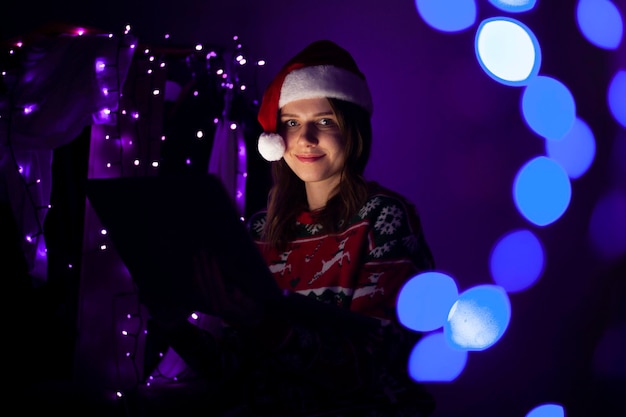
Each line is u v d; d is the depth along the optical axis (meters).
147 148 2.47
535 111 2.91
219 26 3.06
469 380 2.84
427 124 3.02
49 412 2.18
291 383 1.53
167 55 2.59
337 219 1.64
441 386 2.82
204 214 1.29
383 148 3.02
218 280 1.35
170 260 1.41
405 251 1.53
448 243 3.00
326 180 1.71
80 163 2.54
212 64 2.76
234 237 1.30
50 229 2.52
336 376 1.41
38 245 2.41
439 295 2.68
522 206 2.94
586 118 2.93
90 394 2.30
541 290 2.92
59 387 2.35
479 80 2.99
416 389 1.53
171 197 1.29
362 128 1.74
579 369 2.84
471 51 3.00
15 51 2.44
